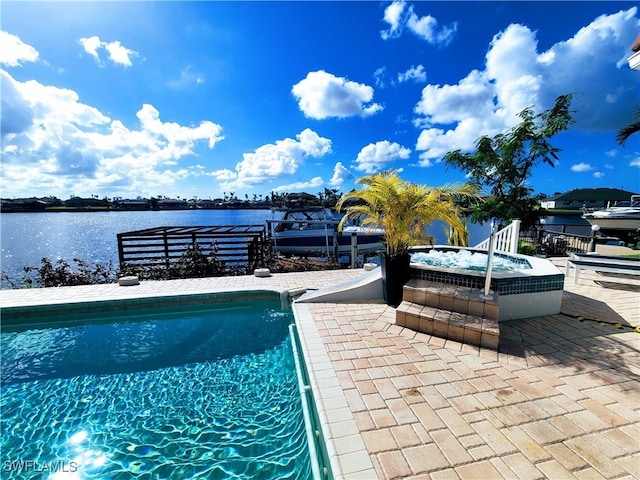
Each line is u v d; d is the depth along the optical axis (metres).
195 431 2.62
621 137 7.93
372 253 13.12
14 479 2.19
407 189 4.20
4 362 3.85
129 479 2.17
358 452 1.81
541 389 2.39
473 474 1.65
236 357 3.92
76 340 4.45
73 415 2.85
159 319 5.19
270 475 2.14
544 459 1.74
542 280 3.81
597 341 3.18
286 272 7.89
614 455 1.75
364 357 2.97
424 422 2.05
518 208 9.93
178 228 9.52
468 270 4.07
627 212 11.83
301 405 2.77
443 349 3.10
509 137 10.07
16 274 9.88
